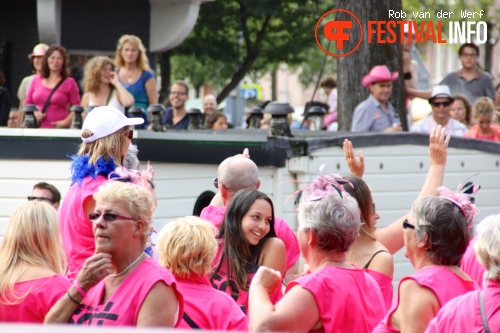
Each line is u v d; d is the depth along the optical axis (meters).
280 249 12.30
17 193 17.30
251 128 27.44
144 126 22.52
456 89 31.44
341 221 9.93
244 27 41.75
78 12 31.11
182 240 10.30
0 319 10.64
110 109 12.41
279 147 18.25
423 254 10.05
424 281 9.76
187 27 31.61
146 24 32.09
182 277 10.45
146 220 9.58
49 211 10.99
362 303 9.92
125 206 9.45
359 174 14.54
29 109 20.23
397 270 19.14
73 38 31.16
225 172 13.38
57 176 17.11
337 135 19.28
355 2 27.95
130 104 22.62
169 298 9.41
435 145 13.97
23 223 10.81
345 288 9.79
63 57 23.62
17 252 10.80
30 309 10.55
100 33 31.55
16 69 32.06
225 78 51.34
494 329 8.94
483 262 9.20
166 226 10.54
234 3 42.09
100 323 9.32
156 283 9.38
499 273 9.09
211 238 10.48
